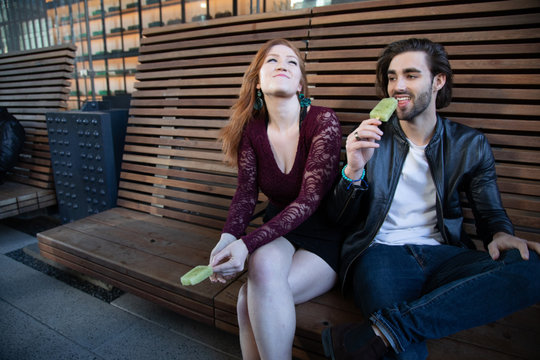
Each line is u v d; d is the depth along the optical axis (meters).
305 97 1.62
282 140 1.56
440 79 1.42
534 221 1.61
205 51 2.46
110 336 1.91
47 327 1.99
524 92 1.63
